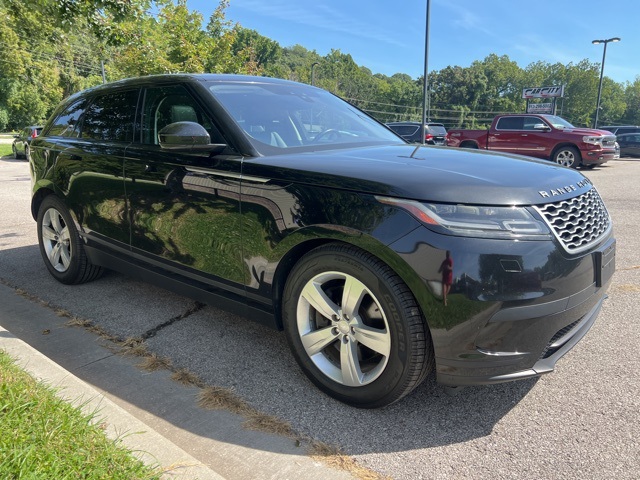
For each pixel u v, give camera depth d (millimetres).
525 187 2428
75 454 1988
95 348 3428
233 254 2992
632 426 2504
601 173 15258
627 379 2947
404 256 2273
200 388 2910
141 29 9461
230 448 2379
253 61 17188
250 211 2848
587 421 2555
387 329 2426
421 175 2453
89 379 3018
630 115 113125
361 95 118000
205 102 3270
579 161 15828
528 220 2295
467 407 2701
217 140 3125
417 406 2715
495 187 2371
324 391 2787
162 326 3768
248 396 2820
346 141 3514
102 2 6406
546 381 2951
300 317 2795
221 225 3021
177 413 2664
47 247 4742
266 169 2783
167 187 3322
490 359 2281
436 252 2223
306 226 2580
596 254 2537
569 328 2602
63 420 2191
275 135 3219
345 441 2424
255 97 3512
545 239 2291
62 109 4773
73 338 3578
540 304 2264
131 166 3590
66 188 4289
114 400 2787
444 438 2441
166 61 13312
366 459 2297
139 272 3797
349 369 2615
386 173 2488
